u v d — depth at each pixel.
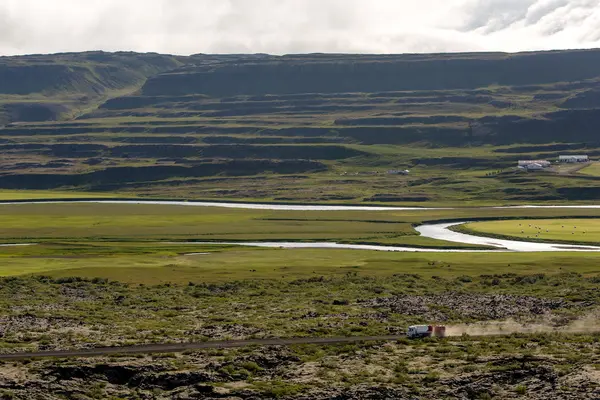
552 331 118.38
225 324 122.94
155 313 136.12
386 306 143.00
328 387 86.75
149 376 91.25
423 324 125.06
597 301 144.00
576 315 132.50
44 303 145.00
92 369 92.75
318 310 138.75
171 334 114.19
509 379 88.94
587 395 80.69
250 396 85.06
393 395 84.75
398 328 119.88
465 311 137.88
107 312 136.12
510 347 103.06
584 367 89.31
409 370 93.12
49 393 85.81
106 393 87.38
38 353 100.31
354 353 101.69
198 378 90.62
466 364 94.88
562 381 85.38
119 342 107.50
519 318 130.88
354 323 124.88
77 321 125.25
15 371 91.44
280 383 89.00
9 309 135.50
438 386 87.25
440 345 105.50
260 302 148.88
